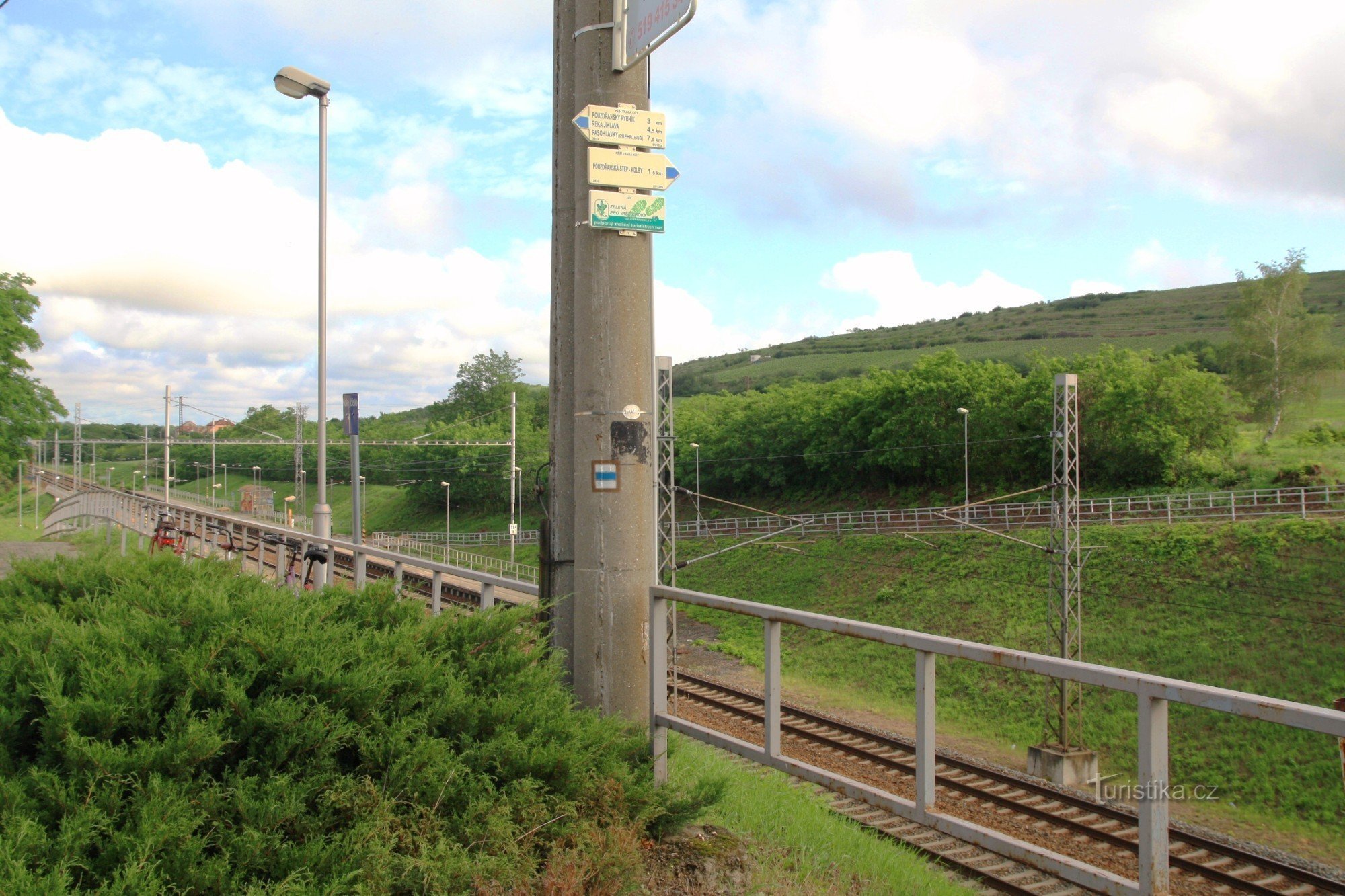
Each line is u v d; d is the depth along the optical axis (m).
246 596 4.29
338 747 3.34
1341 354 50.97
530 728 3.87
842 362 154.50
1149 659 27.39
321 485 15.83
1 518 66.81
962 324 186.00
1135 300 171.12
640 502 4.73
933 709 3.23
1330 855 16.02
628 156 4.77
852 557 40.88
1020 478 52.84
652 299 4.86
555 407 5.39
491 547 62.56
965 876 8.35
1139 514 37.50
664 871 3.82
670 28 4.27
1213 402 47.19
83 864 2.60
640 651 4.70
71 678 3.24
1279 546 29.81
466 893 3.07
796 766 3.69
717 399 83.75
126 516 23.38
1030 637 30.36
